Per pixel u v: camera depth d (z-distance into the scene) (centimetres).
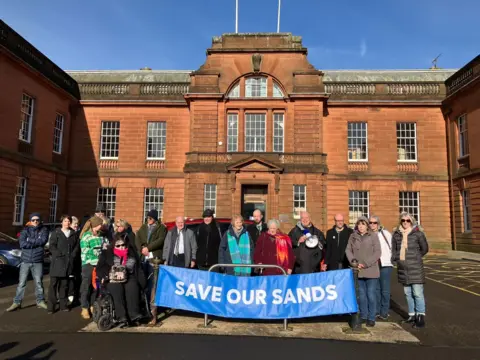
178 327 737
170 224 1084
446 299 1045
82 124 2670
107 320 713
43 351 606
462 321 814
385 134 2567
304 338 680
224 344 642
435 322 806
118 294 725
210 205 2355
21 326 749
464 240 2312
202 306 751
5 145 1927
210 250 896
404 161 2548
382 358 588
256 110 2503
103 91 2694
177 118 2650
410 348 637
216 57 2552
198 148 2455
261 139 2495
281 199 2325
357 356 594
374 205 2514
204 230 910
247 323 772
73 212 2594
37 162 2208
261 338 677
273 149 2470
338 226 863
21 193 2116
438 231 2477
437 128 2559
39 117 2244
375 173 2533
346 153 2558
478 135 2169
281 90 2525
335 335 699
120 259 739
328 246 859
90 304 838
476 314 876
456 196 2411
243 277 755
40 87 2258
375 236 781
